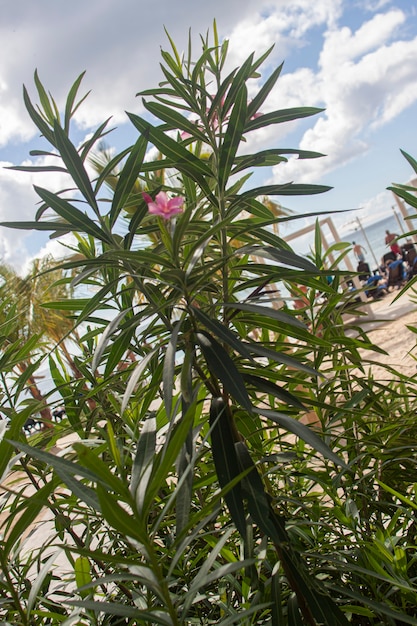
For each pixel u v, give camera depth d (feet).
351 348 3.50
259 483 2.00
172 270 2.13
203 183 2.67
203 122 2.87
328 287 2.80
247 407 1.90
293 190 2.70
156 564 1.49
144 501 1.46
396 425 3.22
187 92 2.90
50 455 1.61
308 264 2.41
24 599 2.69
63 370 3.88
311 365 3.35
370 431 3.66
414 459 3.29
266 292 2.78
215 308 2.59
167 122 2.76
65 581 3.25
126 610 1.62
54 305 3.22
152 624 2.15
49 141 2.60
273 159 3.10
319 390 3.52
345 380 3.71
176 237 2.13
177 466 1.98
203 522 1.75
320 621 2.03
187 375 2.07
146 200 2.22
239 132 2.55
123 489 1.41
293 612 2.18
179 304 2.62
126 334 2.73
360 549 2.67
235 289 2.71
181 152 2.57
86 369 3.48
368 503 3.25
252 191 2.63
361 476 3.35
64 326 26.94
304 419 5.22
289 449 3.49
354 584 2.76
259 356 2.33
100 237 2.60
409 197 3.10
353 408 3.48
